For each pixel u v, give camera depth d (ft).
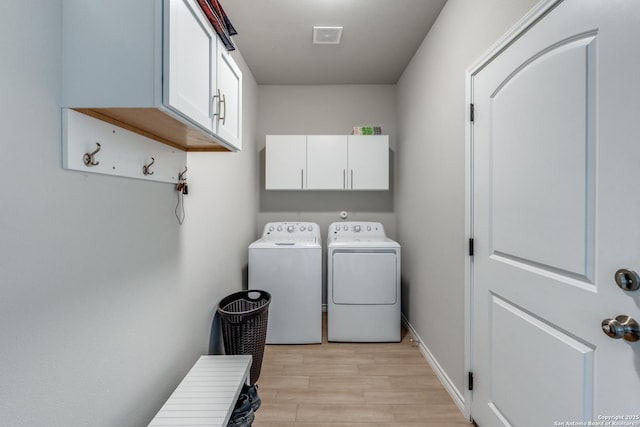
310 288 8.20
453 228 5.79
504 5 4.12
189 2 2.97
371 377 6.61
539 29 3.45
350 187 9.69
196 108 3.20
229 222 7.19
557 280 3.21
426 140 7.39
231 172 7.34
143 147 3.60
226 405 3.75
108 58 2.56
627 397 2.48
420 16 6.65
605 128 2.65
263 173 10.71
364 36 7.48
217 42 3.81
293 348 7.98
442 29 6.36
